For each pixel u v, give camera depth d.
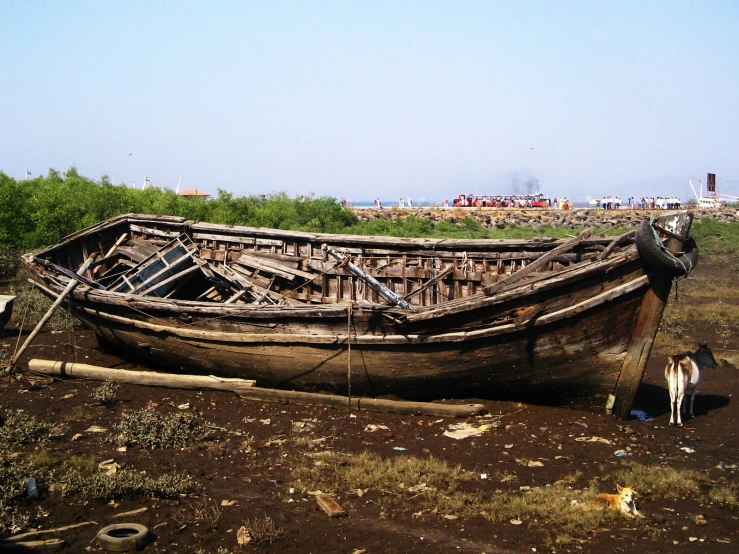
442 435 10.31
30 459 8.58
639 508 7.88
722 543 6.95
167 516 7.41
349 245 13.84
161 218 15.82
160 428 9.86
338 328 11.45
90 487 7.75
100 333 14.12
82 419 10.55
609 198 65.88
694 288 26.30
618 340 10.59
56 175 36.12
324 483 8.39
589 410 11.34
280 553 6.69
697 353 12.62
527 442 10.00
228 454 9.31
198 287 15.81
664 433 10.48
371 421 10.92
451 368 11.20
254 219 30.67
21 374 12.66
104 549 6.68
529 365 10.98
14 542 6.70
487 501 7.89
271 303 13.70
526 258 12.62
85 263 14.59
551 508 7.61
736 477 8.81
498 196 66.31
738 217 53.09
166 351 13.01
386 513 7.59
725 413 11.49
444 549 6.79
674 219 9.93
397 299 11.36
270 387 12.43
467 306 10.70
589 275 10.28
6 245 22.17
